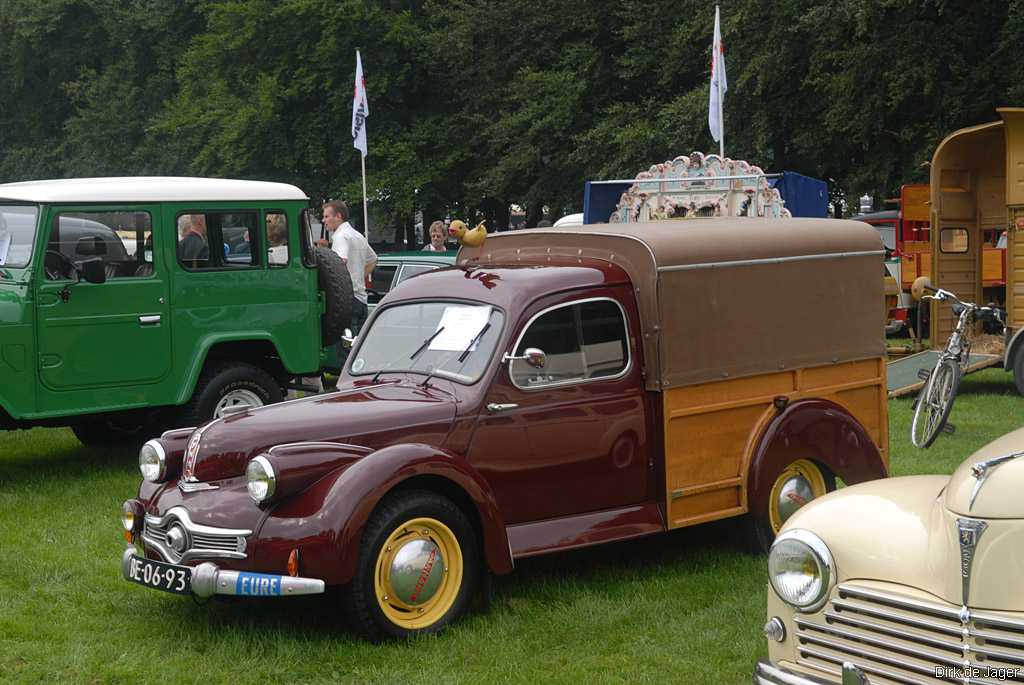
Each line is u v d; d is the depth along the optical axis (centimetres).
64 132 4275
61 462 1038
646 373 658
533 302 633
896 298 1934
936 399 1002
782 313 702
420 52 3023
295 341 1041
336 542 539
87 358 934
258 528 551
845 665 403
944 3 1942
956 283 1465
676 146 2358
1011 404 1261
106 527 806
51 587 670
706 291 670
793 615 430
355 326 1287
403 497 566
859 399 746
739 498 686
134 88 3772
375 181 2948
